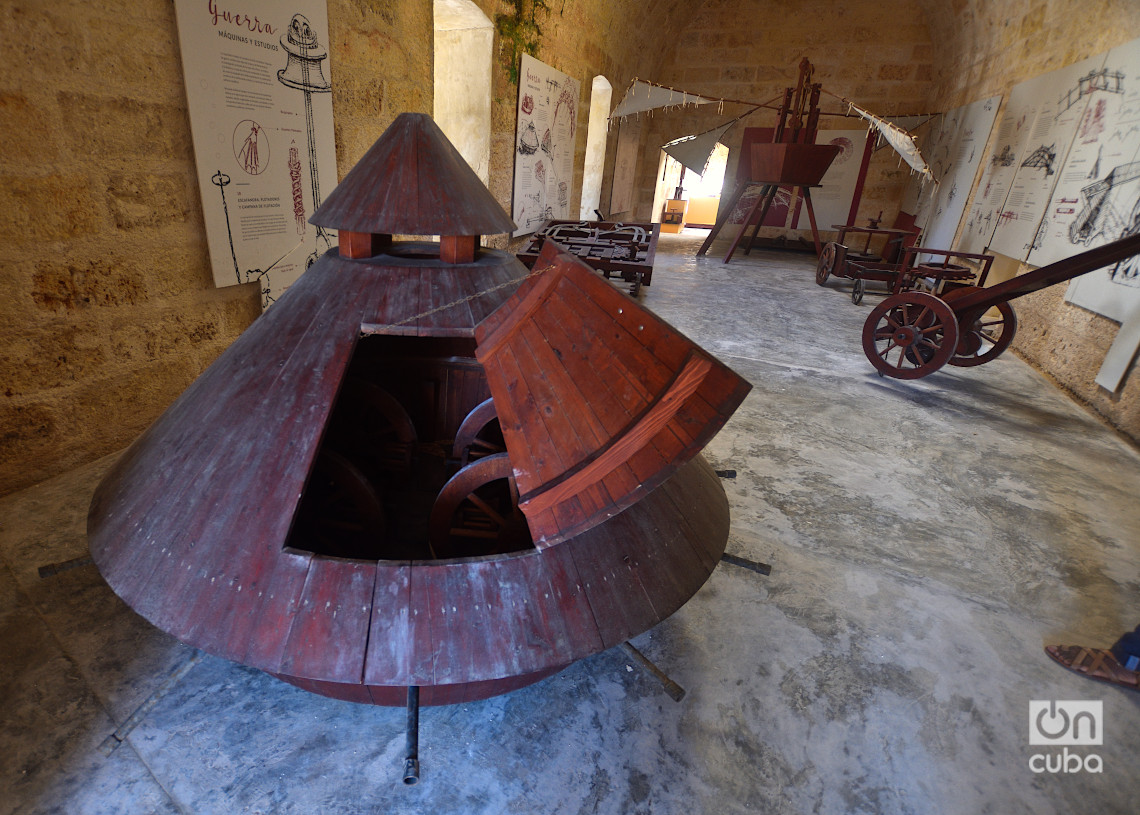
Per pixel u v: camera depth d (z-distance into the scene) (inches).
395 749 48.0
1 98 64.5
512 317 46.6
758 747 50.6
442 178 52.0
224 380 48.9
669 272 271.1
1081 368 146.8
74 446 81.2
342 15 111.7
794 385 139.0
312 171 110.1
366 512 57.5
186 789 43.6
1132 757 51.9
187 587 41.5
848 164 356.2
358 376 76.3
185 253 89.8
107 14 72.5
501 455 53.5
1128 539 85.0
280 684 52.9
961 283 226.2
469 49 177.0
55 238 72.8
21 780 43.1
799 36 342.6
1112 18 160.2
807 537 80.8
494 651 40.1
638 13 294.2
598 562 43.9
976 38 269.6
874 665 60.1
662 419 34.2
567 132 248.4
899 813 46.1
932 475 100.7
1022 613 69.0
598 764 48.1
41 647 54.2
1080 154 164.2
